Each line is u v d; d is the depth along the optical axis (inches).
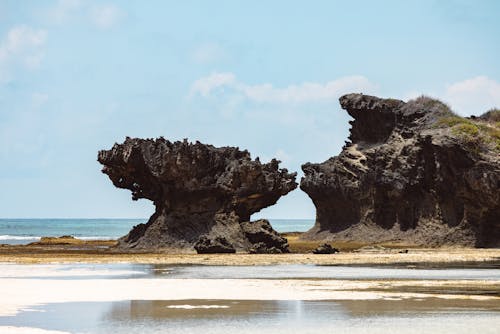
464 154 4645.7
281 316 1596.9
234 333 1416.1
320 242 5482.3
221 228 4008.4
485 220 4667.8
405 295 1934.1
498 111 5378.9
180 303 1785.2
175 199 4077.3
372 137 5625.0
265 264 3184.1
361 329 1453.0
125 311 1660.9
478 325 1489.9
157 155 4045.3
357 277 2490.2
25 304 1766.7
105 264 3112.7
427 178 4992.6
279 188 4195.4
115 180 4249.5
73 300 1836.9
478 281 2317.9
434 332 1422.2
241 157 4227.4
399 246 4884.4
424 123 5246.1
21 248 4571.9
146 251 3993.6
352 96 5738.2
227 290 2050.9
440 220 4923.7
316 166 5831.7
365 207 5438.0
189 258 3422.7
